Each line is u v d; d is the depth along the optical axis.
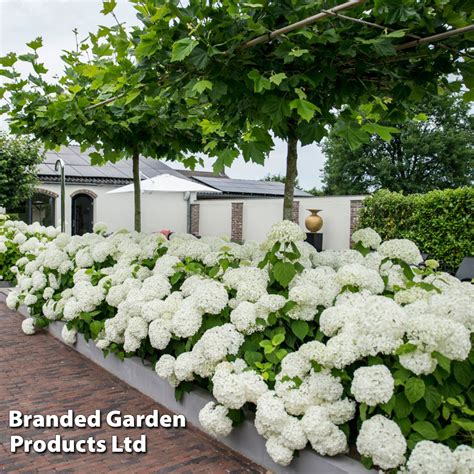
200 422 2.97
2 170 11.80
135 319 3.62
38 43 4.52
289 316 2.92
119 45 3.50
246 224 16.38
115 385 3.98
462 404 2.17
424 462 1.94
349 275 2.94
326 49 2.99
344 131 3.47
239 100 3.44
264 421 2.47
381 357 2.43
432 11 2.78
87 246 5.60
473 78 3.16
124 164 18.20
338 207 13.87
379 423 2.13
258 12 2.89
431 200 9.51
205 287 3.25
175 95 3.52
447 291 2.76
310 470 2.46
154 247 4.84
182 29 2.98
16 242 8.77
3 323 6.16
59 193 15.38
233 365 2.86
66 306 4.59
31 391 3.82
